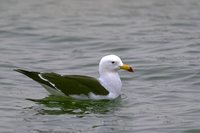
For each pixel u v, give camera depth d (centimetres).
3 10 2691
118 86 1455
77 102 1413
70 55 1930
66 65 1789
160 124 1231
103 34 2234
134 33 2247
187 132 1182
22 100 1416
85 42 2111
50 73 1422
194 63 1769
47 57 1895
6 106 1359
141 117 1286
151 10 2698
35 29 2320
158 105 1383
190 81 1595
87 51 1989
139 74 1683
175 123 1236
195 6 2770
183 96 1455
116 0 2948
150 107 1367
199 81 1585
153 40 2116
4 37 2198
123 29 2327
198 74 1641
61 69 1742
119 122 1248
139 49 1992
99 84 1437
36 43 2109
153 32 2258
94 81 1439
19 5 2812
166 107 1363
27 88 1530
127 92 1509
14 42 2116
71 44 2091
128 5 2827
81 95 1414
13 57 1884
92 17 2570
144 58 1856
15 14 2609
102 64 1463
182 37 2158
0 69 1725
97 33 2255
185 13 2617
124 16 2583
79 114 1310
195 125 1216
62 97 1434
